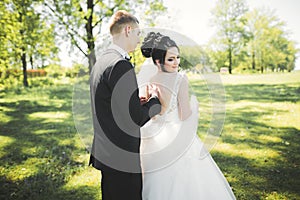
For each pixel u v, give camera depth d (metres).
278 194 3.43
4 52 7.81
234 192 3.49
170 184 2.48
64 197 3.48
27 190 3.66
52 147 5.22
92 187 3.71
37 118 7.32
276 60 23.38
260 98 9.19
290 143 5.15
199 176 2.52
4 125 6.70
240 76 15.01
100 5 6.96
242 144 5.16
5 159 4.71
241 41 21.64
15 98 9.98
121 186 2.19
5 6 7.14
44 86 11.99
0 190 3.66
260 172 4.02
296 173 3.97
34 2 6.94
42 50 8.20
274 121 6.58
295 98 8.91
